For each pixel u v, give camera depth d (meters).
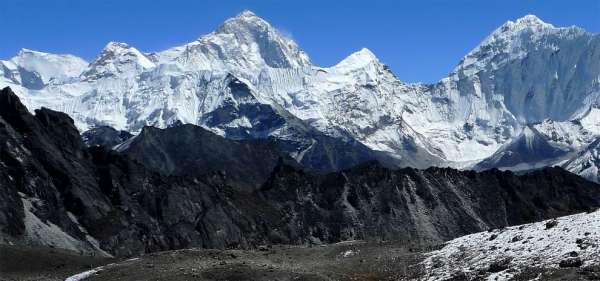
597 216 139.38
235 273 138.88
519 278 124.50
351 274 146.50
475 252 142.75
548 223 142.75
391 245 166.62
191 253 158.12
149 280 137.75
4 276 164.75
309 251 167.62
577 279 118.81
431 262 145.12
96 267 160.25
